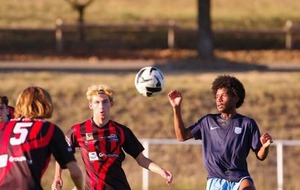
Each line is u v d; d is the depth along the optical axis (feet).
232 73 263.70
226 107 97.71
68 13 398.01
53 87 223.51
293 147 191.01
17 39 353.31
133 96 217.77
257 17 398.83
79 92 220.64
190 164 185.37
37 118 77.66
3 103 95.35
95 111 97.45
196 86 225.97
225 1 424.87
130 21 388.57
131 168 183.01
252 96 220.02
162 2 422.82
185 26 381.60
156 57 332.60
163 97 216.95
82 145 97.60
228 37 364.79
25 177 75.46
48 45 348.38
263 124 208.23
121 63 312.29
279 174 157.69
